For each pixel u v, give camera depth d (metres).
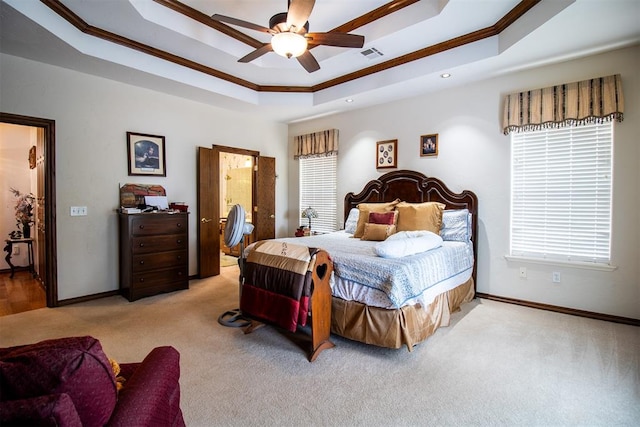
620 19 2.48
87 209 3.74
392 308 2.42
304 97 4.85
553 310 3.38
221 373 2.21
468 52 3.29
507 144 3.65
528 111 3.42
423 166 4.33
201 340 2.72
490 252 3.79
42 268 4.21
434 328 2.76
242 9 3.05
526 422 1.73
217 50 3.55
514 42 2.88
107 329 2.93
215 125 4.98
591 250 3.21
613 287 3.08
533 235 3.54
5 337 2.75
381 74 4.03
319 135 5.53
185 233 4.18
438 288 2.91
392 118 4.64
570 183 3.30
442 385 2.07
